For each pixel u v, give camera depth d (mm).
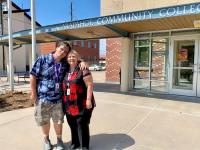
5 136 4730
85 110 3900
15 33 12875
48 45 31078
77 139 4109
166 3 10523
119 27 9297
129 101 8188
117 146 4195
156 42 9984
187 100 8344
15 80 16391
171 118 5984
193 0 9719
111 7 12852
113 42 14977
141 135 4750
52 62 3902
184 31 9172
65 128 5176
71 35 11891
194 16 7086
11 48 9914
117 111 6719
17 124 5516
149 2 11141
